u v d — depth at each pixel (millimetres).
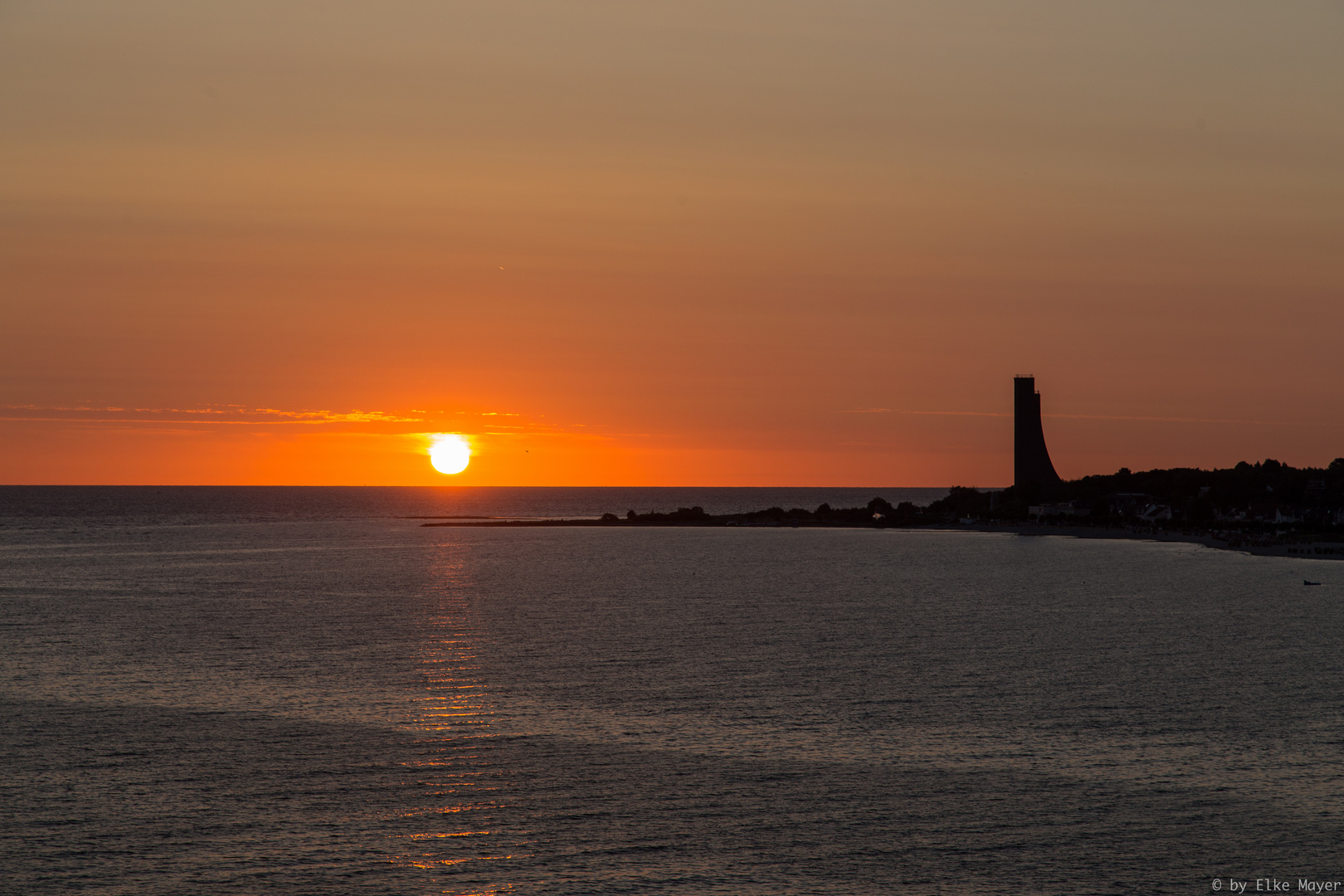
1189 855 42844
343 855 42562
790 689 69375
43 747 55625
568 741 57250
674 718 61719
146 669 76500
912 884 40531
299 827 45219
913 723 60625
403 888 39969
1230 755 54562
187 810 46938
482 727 59844
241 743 56469
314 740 57219
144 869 41219
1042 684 70938
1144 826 45469
